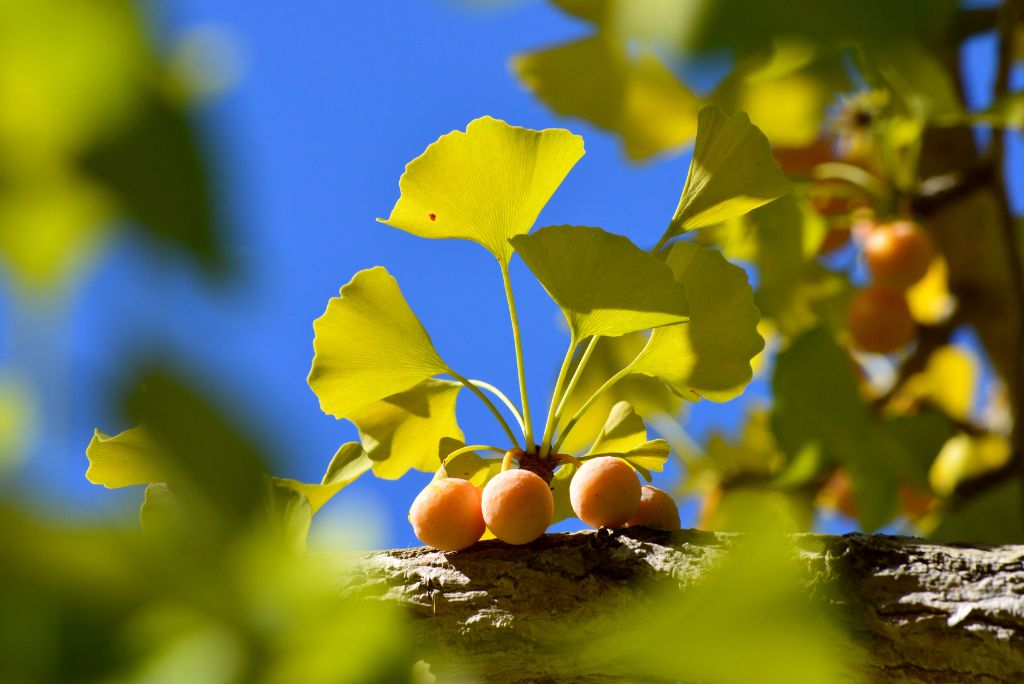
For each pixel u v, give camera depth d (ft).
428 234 4.42
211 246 1.62
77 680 2.05
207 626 2.25
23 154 1.73
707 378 4.45
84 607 2.05
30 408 1.63
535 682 4.42
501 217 4.40
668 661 2.72
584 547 4.40
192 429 1.67
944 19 1.80
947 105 5.17
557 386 4.42
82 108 1.75
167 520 2.12
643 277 4.29
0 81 1.75
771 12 1.70
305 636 2.37
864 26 1.70
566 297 4.33
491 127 4.34
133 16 1.76
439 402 4.52
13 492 1.75
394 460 4.52
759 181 4.39
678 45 1.72
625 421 4.51
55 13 1.74
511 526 4.36
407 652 2.53
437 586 4.41
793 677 2.67
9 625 1.98
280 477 1.82
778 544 2.63
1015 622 4.28
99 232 1.67
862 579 4.32
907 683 4.32
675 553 4.37
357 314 4.43
